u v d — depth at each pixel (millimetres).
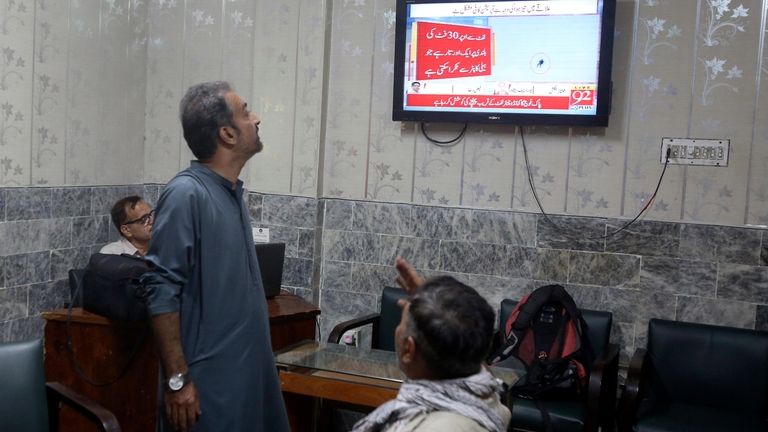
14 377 2291
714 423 2889
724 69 3264
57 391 2367
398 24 3637
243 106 2172
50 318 2869
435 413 1259
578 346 3170
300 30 3846
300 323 3336
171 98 4137
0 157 3207
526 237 3582
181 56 4109
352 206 3871
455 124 3678
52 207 3514
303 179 3869
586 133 3477
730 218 3289
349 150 3873
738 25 3234
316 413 3334
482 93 3539
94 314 2881
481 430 1241
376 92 3809
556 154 3527
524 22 3447
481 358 1313
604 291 3469
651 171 3393
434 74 3607
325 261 3930
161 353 2021
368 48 3809
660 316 3395
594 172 3475
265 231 3939
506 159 3607
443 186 3721
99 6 3760
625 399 2912
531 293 3371
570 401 3078
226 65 4027
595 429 2877
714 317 3316
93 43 3734
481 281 3658
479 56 3531
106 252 3344
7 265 3270
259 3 3922
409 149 3768
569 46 3387
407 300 1368
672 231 3365
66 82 3566
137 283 2186
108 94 3869
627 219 3430
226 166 2166
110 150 3910
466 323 1281
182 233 2021
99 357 2855
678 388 3158
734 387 3076
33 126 3377
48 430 2342
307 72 3840
